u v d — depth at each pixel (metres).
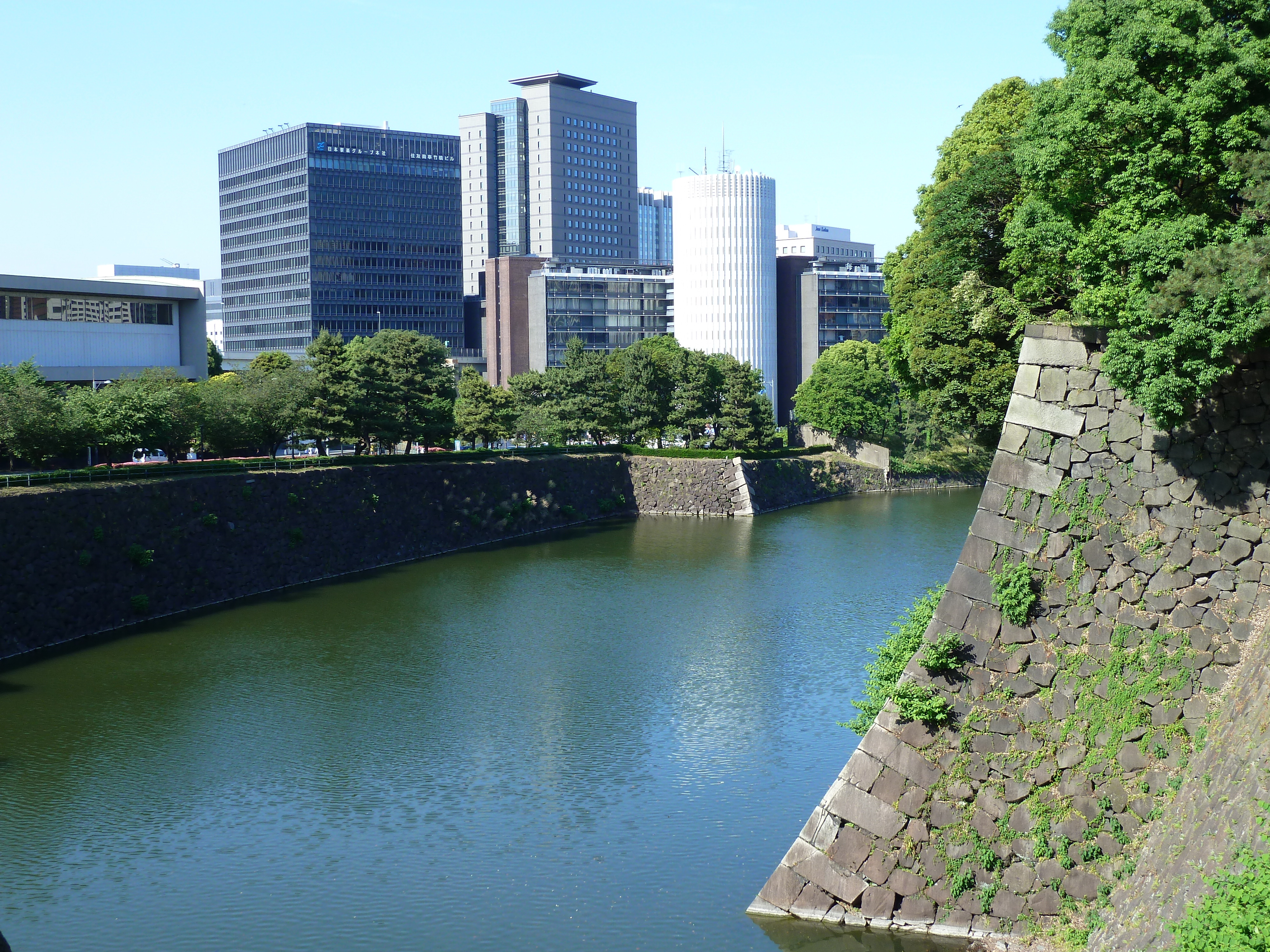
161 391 101.38
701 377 159.25
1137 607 32.09
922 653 33.41
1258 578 31.23
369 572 102.31
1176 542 31.91
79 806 48.38
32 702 61.88
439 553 113.88
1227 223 31.80
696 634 77.44
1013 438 33.22
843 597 89.56
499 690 64.69
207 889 41.28
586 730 57.53
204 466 94.56
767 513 148.62
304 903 40.25
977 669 32.97
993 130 61.88
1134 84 32.38
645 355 158.25
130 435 87.94
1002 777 32.62
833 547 115.62
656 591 93.19
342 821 46.91
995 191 56.16
